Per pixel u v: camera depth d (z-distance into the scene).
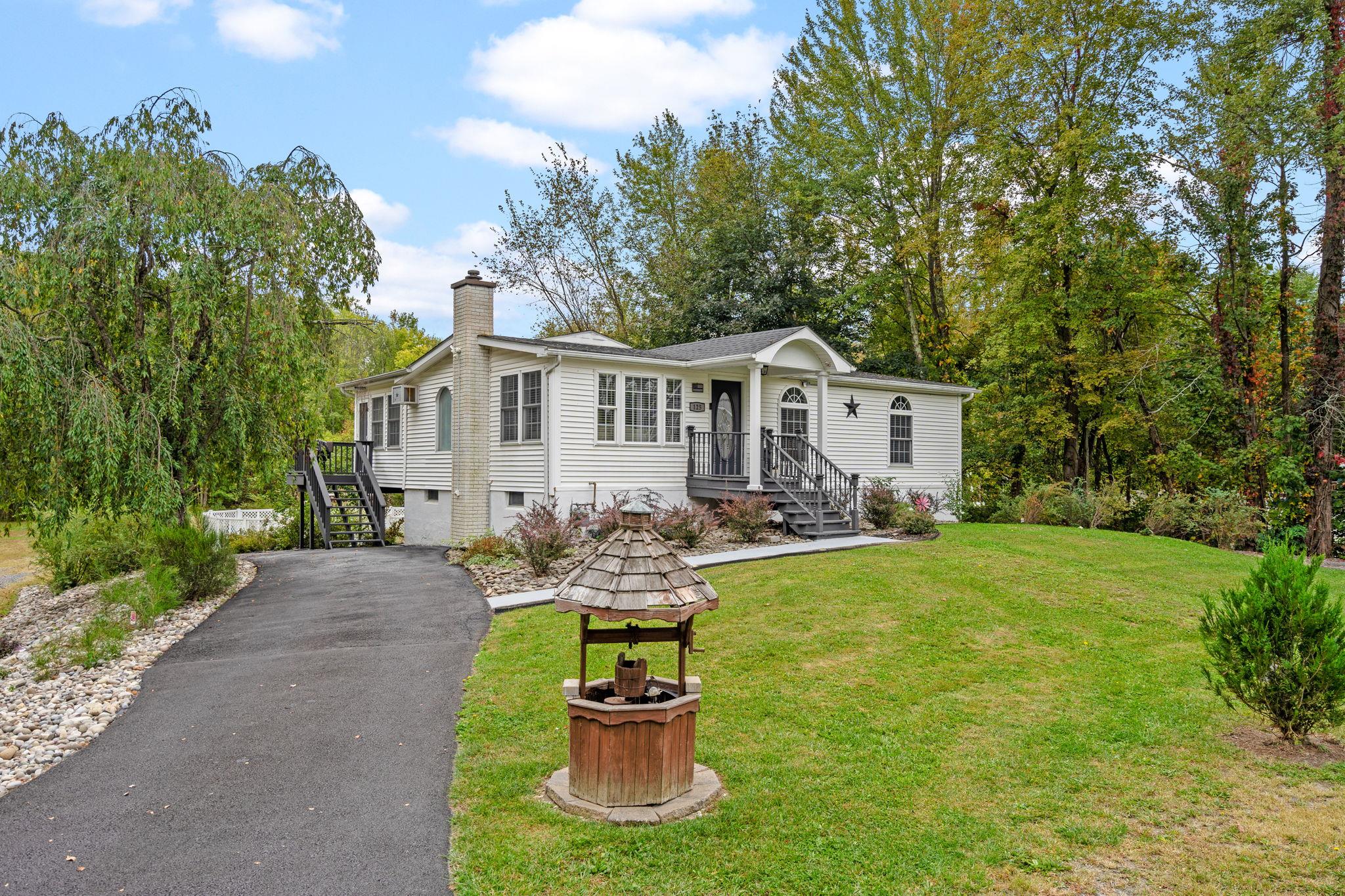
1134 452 27.06
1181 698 6.59
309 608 10.50
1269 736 5.81
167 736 6.14
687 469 17.56
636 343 36.03
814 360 17.84
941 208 28.45
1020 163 23.70
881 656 7.73
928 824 4.54
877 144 28.77
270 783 5.22
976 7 25.86
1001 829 4.48
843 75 28.36
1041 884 3.94
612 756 4.65
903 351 31.98
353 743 5.89
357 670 7.71
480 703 6.62
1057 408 24.14
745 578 11.08
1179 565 12.50
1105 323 21.84
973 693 6.75
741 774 5.19
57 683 7.68
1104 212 22.06
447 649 8.35
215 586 11.42
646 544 4.86
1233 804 4.77
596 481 15.92
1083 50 22.73
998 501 22.06
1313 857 4.14
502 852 4.24
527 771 5.28
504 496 16.97
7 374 9.66
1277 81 17.30
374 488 20.48
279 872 4.10
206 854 4.30
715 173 34.16
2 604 15.33
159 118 12.16
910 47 27.91
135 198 11.39
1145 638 8.42
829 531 15.26
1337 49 16.55
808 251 31.20
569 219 35.28
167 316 11.72
